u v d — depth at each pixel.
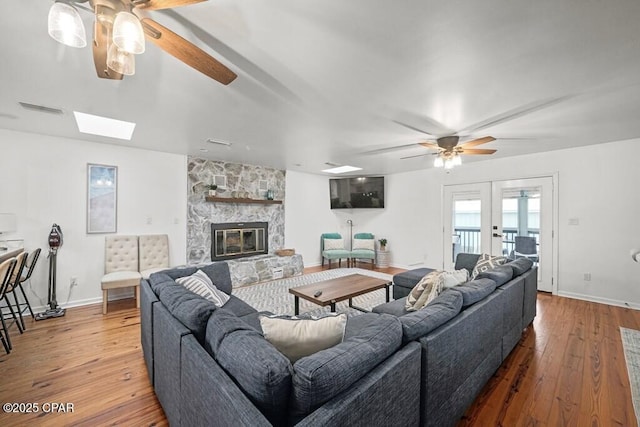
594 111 2.60
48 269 3.48
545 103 2.42
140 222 4.16
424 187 5.96
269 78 2.00
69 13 1.04
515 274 2.70
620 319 3.26
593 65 1.82
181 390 1.31
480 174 5.07
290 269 5.45
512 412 1.74
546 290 4.36
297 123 2.95
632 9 1.32
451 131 3.19
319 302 2.81
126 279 3.47
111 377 2.08
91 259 3.77
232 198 5.05
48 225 3.48
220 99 2.36
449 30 1.49
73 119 2.87
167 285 1.98
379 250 6.50
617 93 2.22
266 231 5.73
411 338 1.32
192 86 2.12
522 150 4.25
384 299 4.08
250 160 5.01
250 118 2.81
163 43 1.29
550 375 2.13
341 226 7.25
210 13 1.36
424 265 5.95
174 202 4.50
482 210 5.04
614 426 1.62
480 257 3.53
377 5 1.30
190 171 4.67
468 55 1.72
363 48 1.65
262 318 1.28
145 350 2.15
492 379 2.08
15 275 2.85
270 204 5.79
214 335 1.24
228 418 0.89
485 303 1.91
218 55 1.73
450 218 5.53
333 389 0.93
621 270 3.75
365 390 0.98
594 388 1.97
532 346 2.60
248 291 4.43
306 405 0.89
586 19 1.39
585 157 3.99
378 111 2.61
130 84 2.09
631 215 3.67
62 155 3.56
